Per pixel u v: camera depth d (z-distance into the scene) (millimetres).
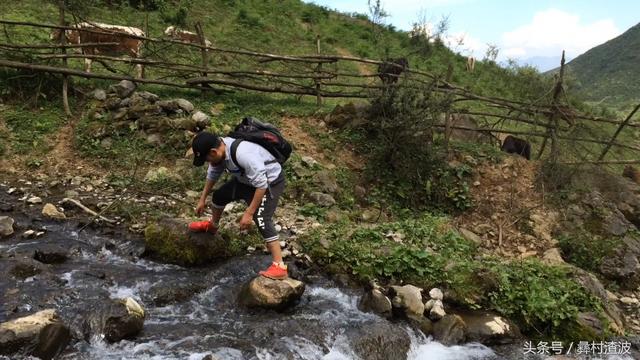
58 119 7578
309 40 16109
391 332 4242
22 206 5824
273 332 4039
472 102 14383
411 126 7688
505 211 7730
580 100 15727
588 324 4863
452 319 4570
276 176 4289
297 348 3883
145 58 9180
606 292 5906
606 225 7562
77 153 7043
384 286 5016
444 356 4266
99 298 4195
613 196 8398
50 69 7664
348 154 8234
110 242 5270
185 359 3549
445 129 8461
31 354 3264
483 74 18484
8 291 4078
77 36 9727
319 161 7887
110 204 6004
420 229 6133
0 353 3207
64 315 3871
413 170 7844
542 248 7070
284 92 9320
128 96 8016
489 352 4410
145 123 7461
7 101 7645
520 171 8531
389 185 7734
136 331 3789
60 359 3404
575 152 8977
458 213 7680
